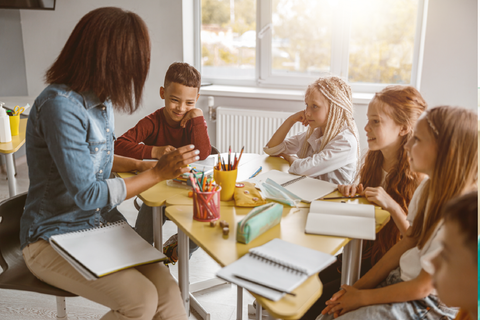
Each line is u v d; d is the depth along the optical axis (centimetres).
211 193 119
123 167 162
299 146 197
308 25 337
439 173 101
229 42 361
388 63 326
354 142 170
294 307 83
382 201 131
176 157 123
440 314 104
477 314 60
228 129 341
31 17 366
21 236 128
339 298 113
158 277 126
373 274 120
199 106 352
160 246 154
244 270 93
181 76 183
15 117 223
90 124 123
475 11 277
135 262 115
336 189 147
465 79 290
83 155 118
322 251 105
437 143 102
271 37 348
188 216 124
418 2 308
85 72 117
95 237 127
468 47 284
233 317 176
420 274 103
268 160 188
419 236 113
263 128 332
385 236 144
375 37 323
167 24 340
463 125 99
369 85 333
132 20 118
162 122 197
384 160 151
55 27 365
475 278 59
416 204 117
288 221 122
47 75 123
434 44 289
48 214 127
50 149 115
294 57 348
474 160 98
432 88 297
